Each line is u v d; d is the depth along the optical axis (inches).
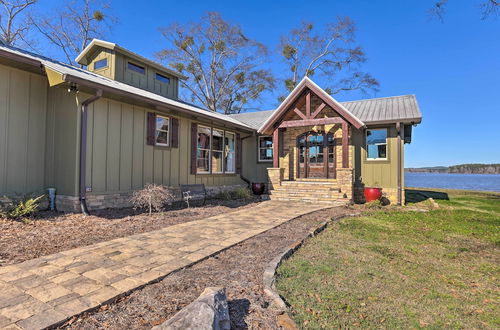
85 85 247.9
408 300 109.2
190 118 409.4
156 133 361.4
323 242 191.2
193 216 274.2
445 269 147.0
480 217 297.3
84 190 266.1
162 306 97.6
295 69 945.5
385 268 143.7
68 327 83.8
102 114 292.2
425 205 390.0
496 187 1077.8
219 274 127.2
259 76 999.0
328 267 140.5
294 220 259.8
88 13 760.3
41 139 285.9
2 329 80.0
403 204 396.2
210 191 447.2
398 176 399.5
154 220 247.3
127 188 317.4
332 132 458.3
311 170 472.4
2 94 255.4
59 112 281.3
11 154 261.0
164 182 366.3
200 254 154.4
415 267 147.8
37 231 195.8
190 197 333.7
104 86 259.4
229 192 459.5
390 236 213.3
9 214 227.1
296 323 88.8
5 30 665.6
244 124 532.1
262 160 550.0
